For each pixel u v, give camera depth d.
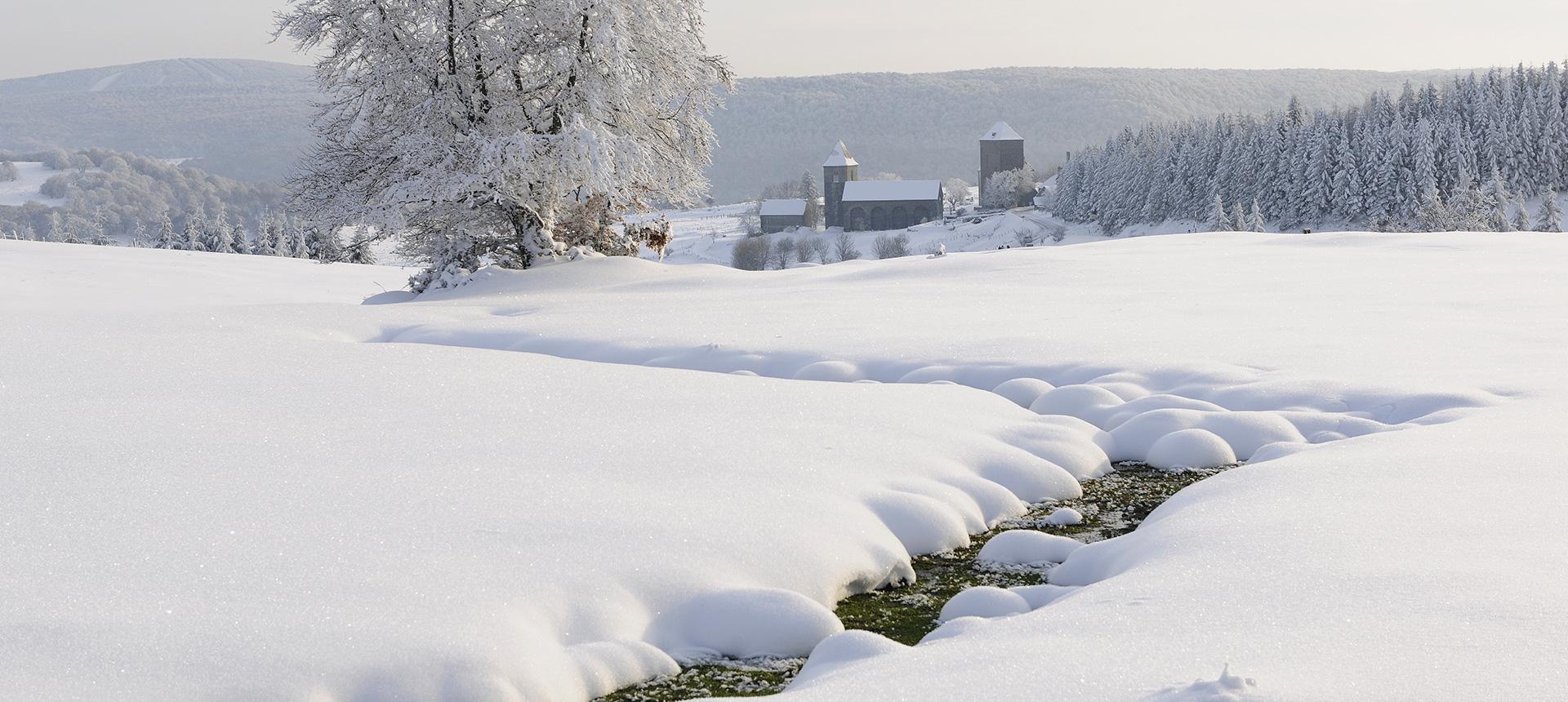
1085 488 6.96
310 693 3.62
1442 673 3.23
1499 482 5.43
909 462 6.59
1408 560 4.32
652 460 6.38
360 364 10.17
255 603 4.19
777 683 4.15
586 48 21.50
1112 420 8.12
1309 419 7.66
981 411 8.10
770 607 4.51
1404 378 8.67
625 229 24.53
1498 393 7.94
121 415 7.74
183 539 4.95
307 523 5.18
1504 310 13.17
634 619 4.46
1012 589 4.91
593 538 4.99
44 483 5.92
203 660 3.74
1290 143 113.44
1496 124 108.31
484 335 13.16
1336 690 3.14
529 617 4.27
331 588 4.36
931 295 16.95
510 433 7.14
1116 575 4.85
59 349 11.13
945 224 178.62
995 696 3.35
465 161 21.00
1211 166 123.81
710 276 21.75
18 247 38.94
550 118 22.11
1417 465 5.83
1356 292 15.61
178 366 10.07
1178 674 3.39
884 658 3.89
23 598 4.21
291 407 8.05
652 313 14.95
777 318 14.02
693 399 8.30
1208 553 4.68
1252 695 3.12
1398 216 102.12
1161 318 13.15
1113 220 138.12
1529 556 4.28
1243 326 12.25
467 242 22.66
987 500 6.35
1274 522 5.01
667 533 5.07
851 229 191.38
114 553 4.76
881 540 5.43
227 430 7.25
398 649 3.85
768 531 5.18
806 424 7.38
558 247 22.77
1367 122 109.25
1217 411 7.98
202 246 99.06
